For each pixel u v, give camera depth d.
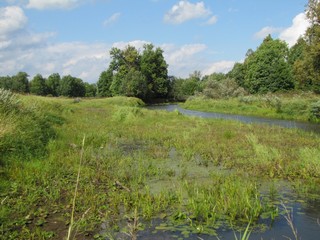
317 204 7.46
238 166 10.84
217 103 46.47
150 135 17.34
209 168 10.72
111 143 15.08
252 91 64.25
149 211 6.68
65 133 15.39
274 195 8.04
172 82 87.38
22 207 6.81
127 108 27.06
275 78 60.31
